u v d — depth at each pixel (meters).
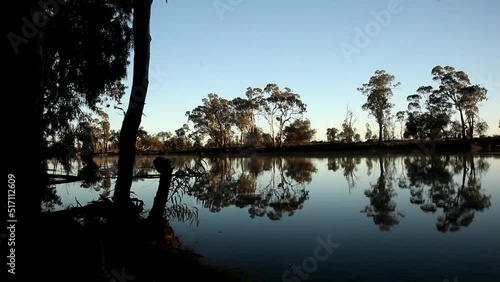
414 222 8.99
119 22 12.05
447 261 6.09
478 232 7.93
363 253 6.60
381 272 5.64
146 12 6.83
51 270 3.56
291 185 16.98
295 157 45.28
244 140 74.94
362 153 48.22
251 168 28.42
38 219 3.67
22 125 3.50
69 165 13.09
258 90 69.19
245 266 5.91
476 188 14.32
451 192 13.55
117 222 5.68
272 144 68.50
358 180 18.33
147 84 6.96
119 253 5.12
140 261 5.21
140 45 6.83
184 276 5.18
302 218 9.64
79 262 3.79
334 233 8.05
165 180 6.89
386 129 66.38
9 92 3.43
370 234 7.93
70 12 10.98
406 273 5.57
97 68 11.83
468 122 47.91
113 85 12.69
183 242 7.21
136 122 6.84
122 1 11.74
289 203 12.05
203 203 11.79
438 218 9.40
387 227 8.53
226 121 76.06
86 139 13.22
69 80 12.05
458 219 9.24
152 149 76.06
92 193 14.38
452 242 7.21
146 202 11.85
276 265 5.96
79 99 12.66
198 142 77.50
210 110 74.62
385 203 11.77
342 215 10.00
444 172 20.38
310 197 13.35
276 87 67.38
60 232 3.95
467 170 21.06
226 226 8.69
